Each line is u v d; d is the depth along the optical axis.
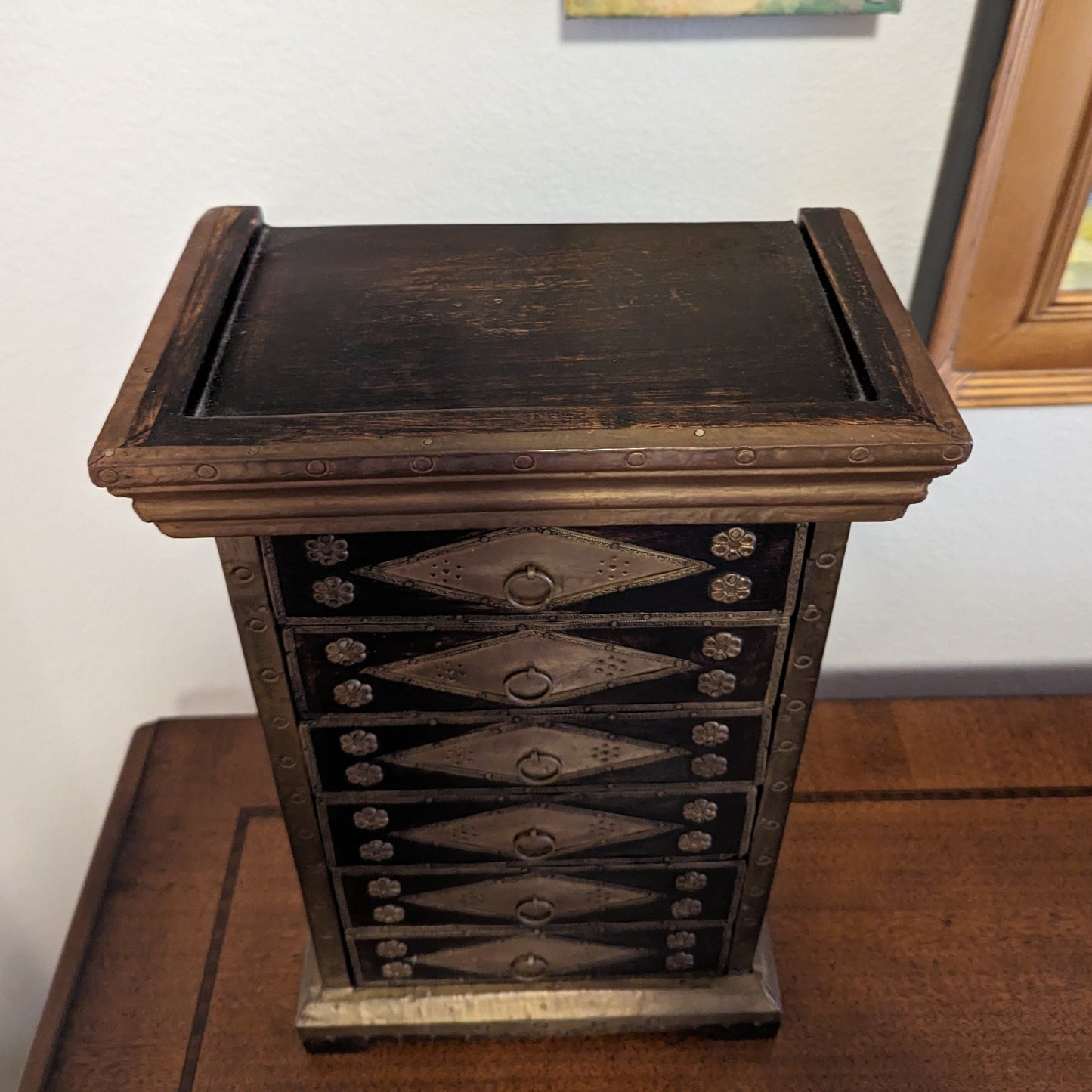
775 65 0.99
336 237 0.94
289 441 0.68
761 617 0.82
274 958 1.16
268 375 0.76
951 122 1.03
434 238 0.94
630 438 0.69
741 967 1.11
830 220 0.94
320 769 0.91
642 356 0.78
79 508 1.24
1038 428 1.22
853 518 0.75
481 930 1.06
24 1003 1.33
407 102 1.00
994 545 1.34
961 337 1.13
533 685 0.85
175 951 1.17
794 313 0.83
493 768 0.92
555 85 1.00
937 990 1.13
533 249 0.92
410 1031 1.09
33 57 0.95
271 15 0.94
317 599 0.79
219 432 0.69
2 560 1.24
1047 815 1.30
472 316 0.83
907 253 1.12
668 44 0.97
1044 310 1.11
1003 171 1.01
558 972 1.11
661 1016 1.09
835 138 1.04
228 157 1.03
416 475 0.69
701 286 0.87
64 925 1.43
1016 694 1.49
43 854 1.38
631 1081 1.07
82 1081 1.06
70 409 1.16
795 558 0.78
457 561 0.77
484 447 0.68
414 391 0.74
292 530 0.73
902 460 0.70
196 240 0.90
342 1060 1.09
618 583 0.79
